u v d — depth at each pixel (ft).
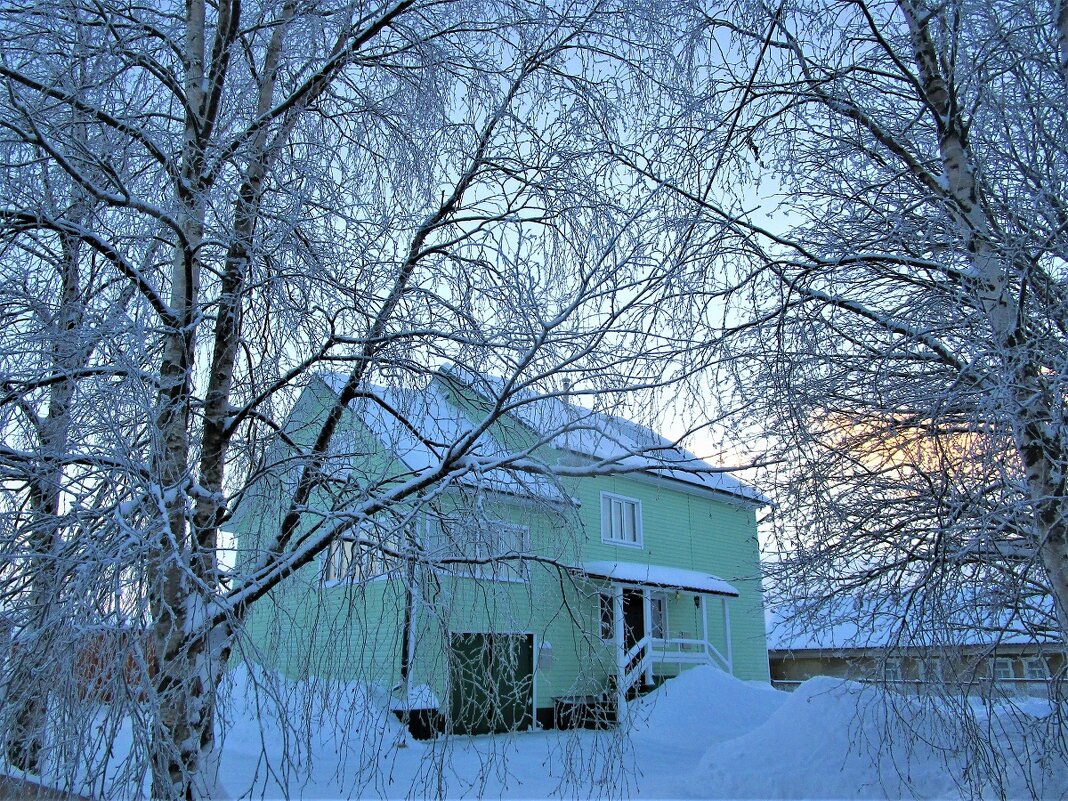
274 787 21.36
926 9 17.10
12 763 12.00
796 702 33.58
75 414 14.07
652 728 45.93
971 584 19.71
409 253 18.85
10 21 15.61
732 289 17.83
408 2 18.04
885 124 19.72
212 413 18.63
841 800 26.99
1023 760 23.21
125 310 15.46
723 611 67.00
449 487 18.56
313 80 17.93
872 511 22.86
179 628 14.96
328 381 20.30
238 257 17.01
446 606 16.16
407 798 15.46
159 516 12.70
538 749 36.24
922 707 20.65
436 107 19.35
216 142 16.70
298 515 18.71
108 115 15.31
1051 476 14.99
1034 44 16.16
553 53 18.43
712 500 70.33
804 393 18.21
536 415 19.33
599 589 20.29
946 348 16.48
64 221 14.62
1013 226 16.51
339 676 16.57
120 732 11.42
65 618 11.28
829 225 19.45
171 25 20.48
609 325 15.81
